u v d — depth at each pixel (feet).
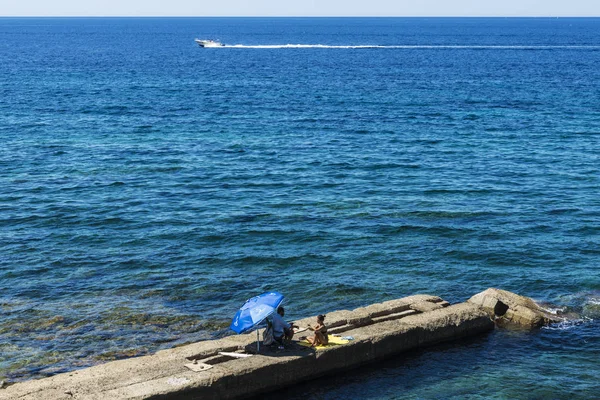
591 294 88.22
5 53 535.60
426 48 650.02
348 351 67.26
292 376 64.39
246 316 63.77
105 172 146.20
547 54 571.28
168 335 75.77
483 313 76.89
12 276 91.66
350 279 92.68
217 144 177.37
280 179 142.82
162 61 472.03
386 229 112.16
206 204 125.08
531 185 139.64
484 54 568.00
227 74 378.32
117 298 85.46
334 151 170.30
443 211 121.90
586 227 113.80
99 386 57.98
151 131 194.80
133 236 107.96
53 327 77.10
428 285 91.15
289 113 231.91
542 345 74.08
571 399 63.98
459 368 69.10
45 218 115.65
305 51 597.52
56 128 195.62
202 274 93.66
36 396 56.24
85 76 353.10
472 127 207.10
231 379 60.75
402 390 65.16
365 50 615.16
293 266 96.99
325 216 118.62
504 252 102.32
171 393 57.57
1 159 155.12
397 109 245.04
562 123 214.90
